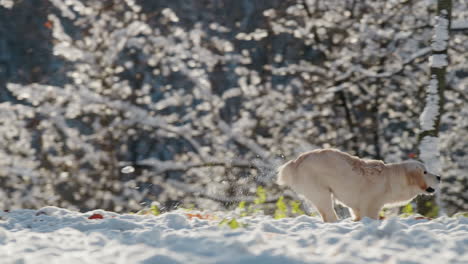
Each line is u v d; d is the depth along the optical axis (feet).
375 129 62.64
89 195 61.05
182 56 61.00
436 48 44.27
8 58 89.97
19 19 86.94
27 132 60.44
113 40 58.85
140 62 62.69
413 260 12.69
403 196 29.43
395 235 16.79
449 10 44.47
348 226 22.40
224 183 59.82
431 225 21.54
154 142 72.69
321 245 15.75
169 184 61.00
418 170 29.09
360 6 61.26
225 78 71.00
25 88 57.57
